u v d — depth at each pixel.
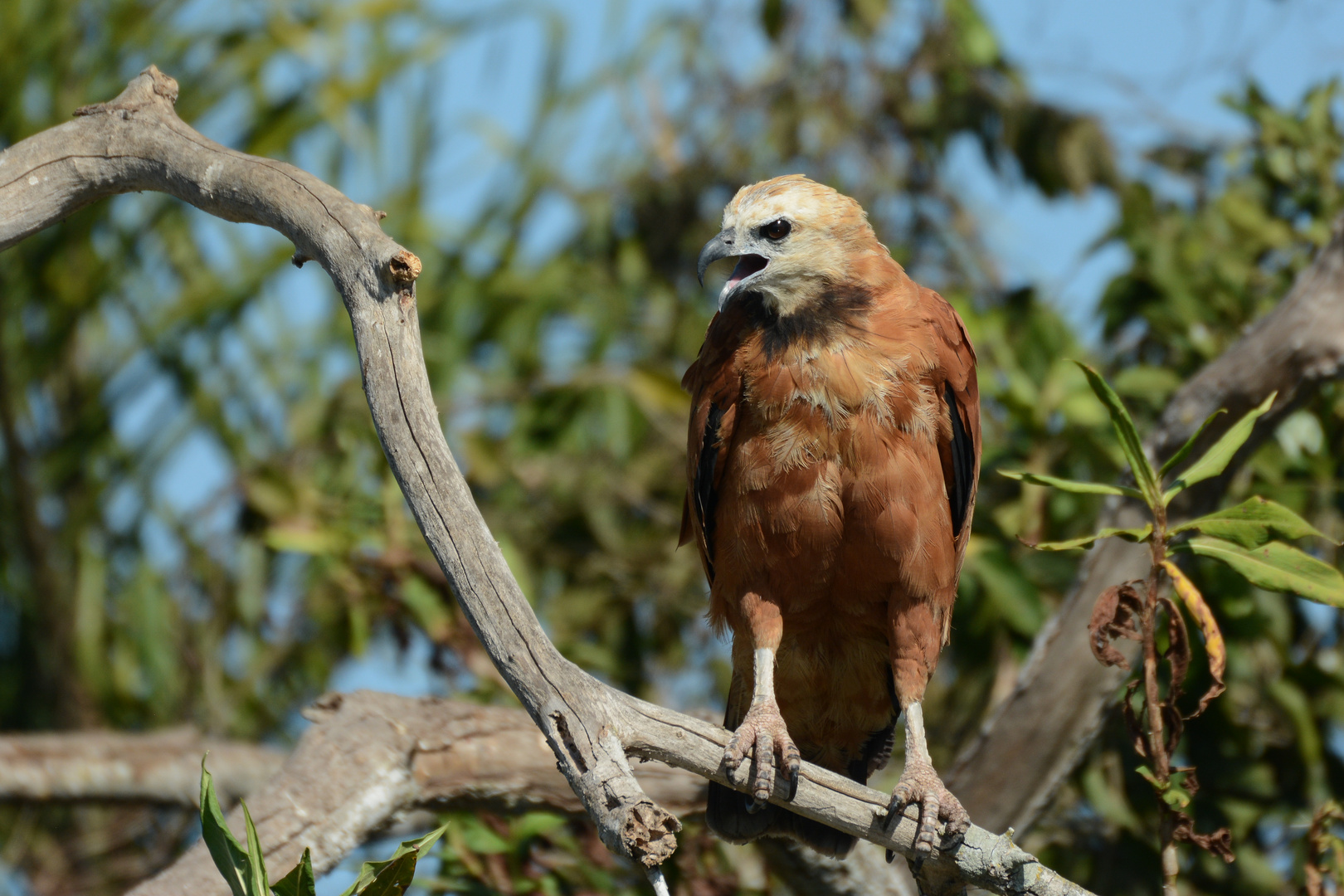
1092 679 8.58
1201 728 9.43
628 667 11.86
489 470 12.05
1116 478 9.77
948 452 7.98
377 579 10.70
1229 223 11.21
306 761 8.09
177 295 14.55
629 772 5.42
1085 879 9.61
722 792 7.66
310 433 12.22
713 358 8.06
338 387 12.20
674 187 14.13
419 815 9.12
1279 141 11.05
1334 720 9.53
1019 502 10.52
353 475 11.54
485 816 8.81
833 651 8.18
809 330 7.73
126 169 6.72
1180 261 11.07
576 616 11.73
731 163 14.02
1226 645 9.23
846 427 7.62
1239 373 8.51
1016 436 10.86
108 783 9.56
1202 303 10.76
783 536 7.75
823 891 8.77
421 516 5.74
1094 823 9.69
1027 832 8.86
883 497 7.63
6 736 9.77
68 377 14.45
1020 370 11.01
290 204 6.19
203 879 7.59
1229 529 6.25
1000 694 10.27
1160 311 10.79
